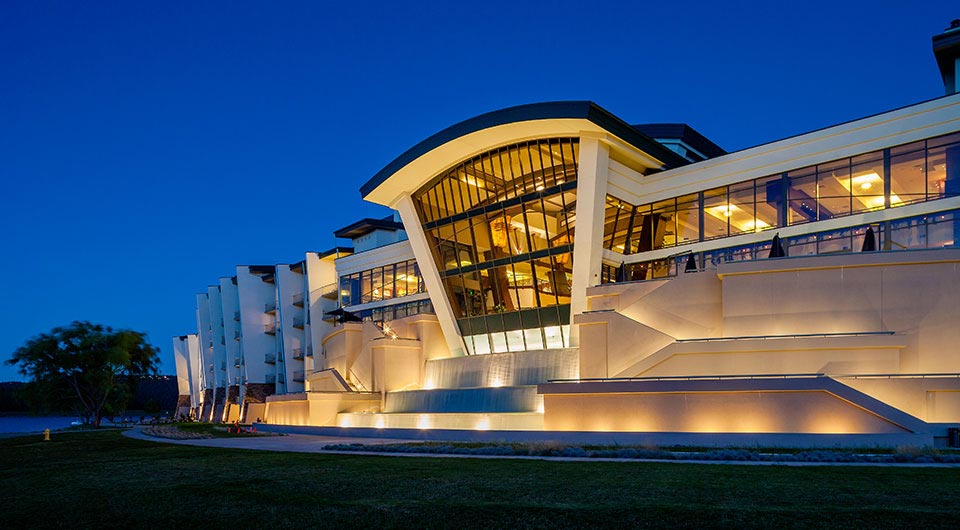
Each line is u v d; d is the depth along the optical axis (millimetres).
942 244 35750
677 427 30516
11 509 15742
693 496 14609
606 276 45656
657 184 46281
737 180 43062
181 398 116438
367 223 67125
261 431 50781
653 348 36125
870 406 27047
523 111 44000
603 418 32219
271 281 83000
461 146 48562
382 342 51375
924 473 17578
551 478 18000
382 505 14500
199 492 17188
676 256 44625
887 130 38031
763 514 12500
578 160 45000
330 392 48875
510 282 49094
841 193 39438
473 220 50781
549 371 45594
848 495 14328
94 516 14570
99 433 51125
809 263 33562
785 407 28609
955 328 31047
